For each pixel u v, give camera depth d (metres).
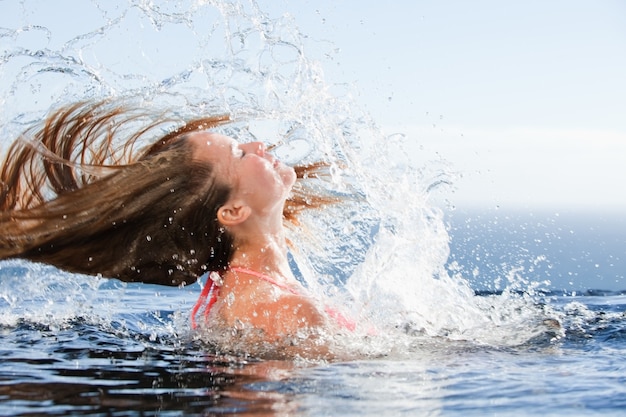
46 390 1.33
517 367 1.58
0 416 1.17
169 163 2.08
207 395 1.31
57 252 2.07
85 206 2.05
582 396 1.32
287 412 1.20
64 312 2.22
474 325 2.08
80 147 2.28
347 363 1.61
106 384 1.38
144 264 2.11
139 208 2.06
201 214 2.08
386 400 1.29
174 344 1.80
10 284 2.20
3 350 1.68
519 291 2.88
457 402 1.28
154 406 1.23
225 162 2.08
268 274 2.05
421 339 1.90
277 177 2.10
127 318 2.21
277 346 1.77
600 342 1.89
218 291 2.07
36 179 2.13
